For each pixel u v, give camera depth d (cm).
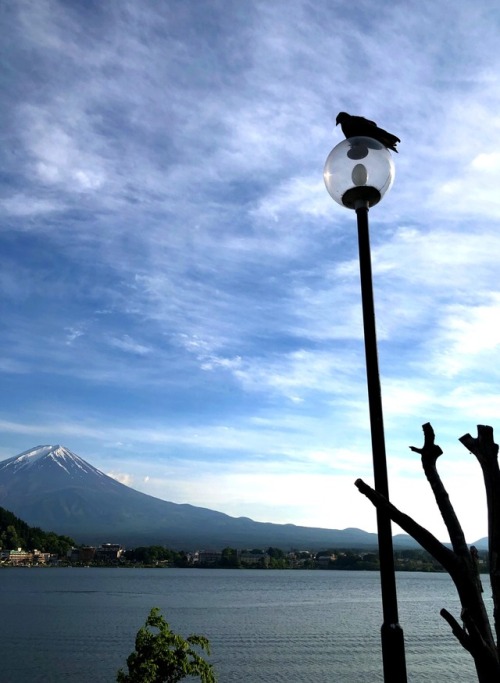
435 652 4912
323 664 4225
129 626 6544
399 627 472
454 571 456
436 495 493
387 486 513
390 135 618
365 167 593
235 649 4862
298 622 7081
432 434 505
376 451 521
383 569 483
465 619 434
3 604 9319
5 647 4931
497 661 423
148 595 11838
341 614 8156
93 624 6719
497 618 451
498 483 477
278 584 17725
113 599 10675
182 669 1225
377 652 4738
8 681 3644
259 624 6806
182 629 6231
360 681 3700
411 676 3894
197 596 11762
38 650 4791
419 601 11694
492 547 466
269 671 3984
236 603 10031
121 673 1241
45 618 7325
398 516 471
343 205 614
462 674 3956
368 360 550
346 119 615
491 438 493
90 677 3778
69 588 13650
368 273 578
